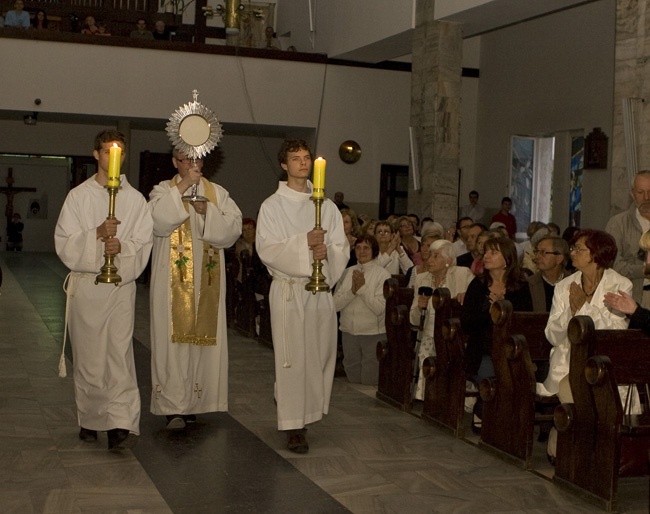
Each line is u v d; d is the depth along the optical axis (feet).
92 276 17.26
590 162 46.60
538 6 37.55
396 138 55.47
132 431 17.26
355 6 49.39
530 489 15.90
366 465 17.16
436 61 41.60
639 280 22.50
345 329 25.29
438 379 20.29
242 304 34.45
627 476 15.03
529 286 20.36
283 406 17.76
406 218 34.01
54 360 27.30
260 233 18.04
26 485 15.29
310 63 53.31
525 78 53.11
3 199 69.87
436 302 20.25
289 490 15.49
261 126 53.78
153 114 50.47
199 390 19.71
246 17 54.60
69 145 64.49
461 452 18.26
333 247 18.38
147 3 59.67
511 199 54.90
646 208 20.47
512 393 17.49
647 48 28.14
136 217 17.81
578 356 15.49
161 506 14.44
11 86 48.11
